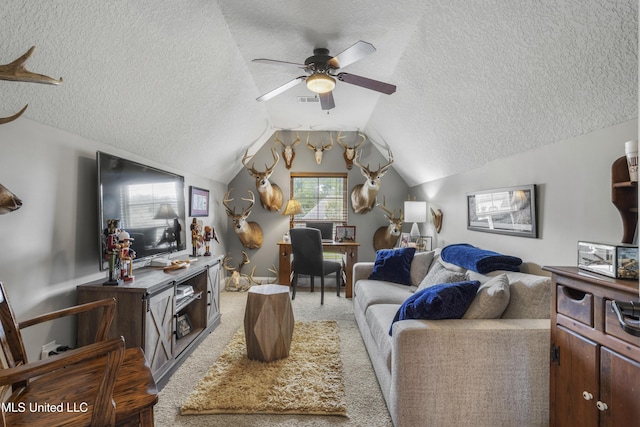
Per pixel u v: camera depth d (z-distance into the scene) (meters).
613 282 1.07
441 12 1.88
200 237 3.39
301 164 5.09
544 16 1.42
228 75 2.72
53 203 1.79
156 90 2.21
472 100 2.27
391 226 4.62
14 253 1.56
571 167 1.81
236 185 5.07
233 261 5.09
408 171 4.65
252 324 2.37
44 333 1.73
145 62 1.94
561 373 1.32
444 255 2.83
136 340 1.85
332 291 4.67
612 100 1.45
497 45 1.74
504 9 1.55
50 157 1.77
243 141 4.28
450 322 1.61
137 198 2.34
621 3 1.15
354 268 3.51
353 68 2.76
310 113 4.13
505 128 2.24
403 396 1.50
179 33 1.95
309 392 1.94
